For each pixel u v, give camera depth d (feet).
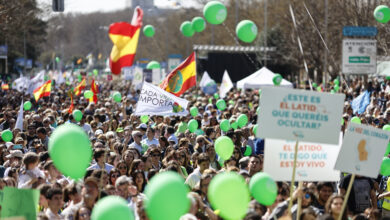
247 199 32.55
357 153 41.32
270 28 310.45
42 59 602.85
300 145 41.75
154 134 78.54
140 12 44.93
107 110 111.55
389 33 181.98
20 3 201.26
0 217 36.52
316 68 245.65
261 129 38.24
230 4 359.87
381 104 133.28
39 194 36.86
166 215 29.14
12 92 209.26
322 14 231.91
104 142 72.95
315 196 45.78
